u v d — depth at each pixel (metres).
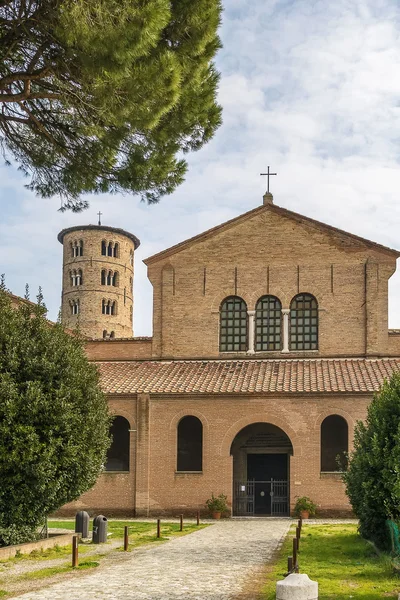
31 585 18.81
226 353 45.91
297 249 46.12
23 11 19.78
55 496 26.31
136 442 42.59
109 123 21.50
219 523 38.00
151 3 18.89
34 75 21.20
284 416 41.62
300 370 43.72
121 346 47.56
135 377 44.78
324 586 18.08
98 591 17.61
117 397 43.22
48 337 27.12
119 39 18.67
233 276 46.59
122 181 23.75
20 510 25.38
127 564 22.23
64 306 117.62
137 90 19.89
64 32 18.86
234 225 47.09
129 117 20.64
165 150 23.38
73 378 26.91
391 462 23.08
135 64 19.67
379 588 17.95
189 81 22.08
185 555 24.30
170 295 47.12
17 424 25.02
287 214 46.53
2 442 25.00
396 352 44.22
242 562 22.55
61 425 25.83
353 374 42.62
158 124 22.52
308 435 41.19
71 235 118.19
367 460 24.23
